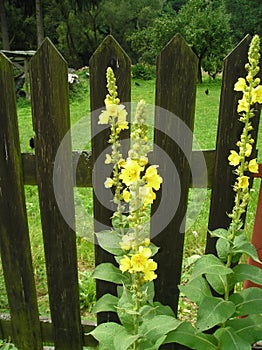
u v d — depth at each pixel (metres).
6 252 2.02
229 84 1.63
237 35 28.03
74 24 31.52
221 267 1.48
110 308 1.73
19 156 1.83
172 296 2.00
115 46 1.60
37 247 3.08
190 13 21.25
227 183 1.78
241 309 1.57
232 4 28.02
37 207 3.94
